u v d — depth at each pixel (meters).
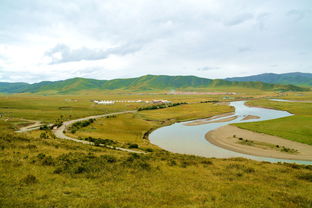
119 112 150.25
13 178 15.20
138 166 21.56
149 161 25.05
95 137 60.91
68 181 15.79
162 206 12.49
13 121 97.31
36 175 16.42
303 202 14.22
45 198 12.52
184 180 18.41
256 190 16.39
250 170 23.28
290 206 13.47
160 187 16.06
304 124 72.44
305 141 54.22
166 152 41.22
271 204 13.64
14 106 176.50
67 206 11.63
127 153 32.72
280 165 27.95
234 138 61.06
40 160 20.56
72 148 31.12
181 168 22.94
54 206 11.52
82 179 16.55
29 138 34.75
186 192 15.19
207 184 17.53
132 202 12.80
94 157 24.23
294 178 20.84
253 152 48.00
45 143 32.12
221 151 49.97
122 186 15.67
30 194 12.86
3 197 12.08
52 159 21.17
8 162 19.03
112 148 41.84
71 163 20.36
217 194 15.08
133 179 17.66
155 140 62.94
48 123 94.88
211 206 12.86
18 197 12.30
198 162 27.09
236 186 17.23
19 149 25.09
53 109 164.00
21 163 19.09
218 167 24.59
